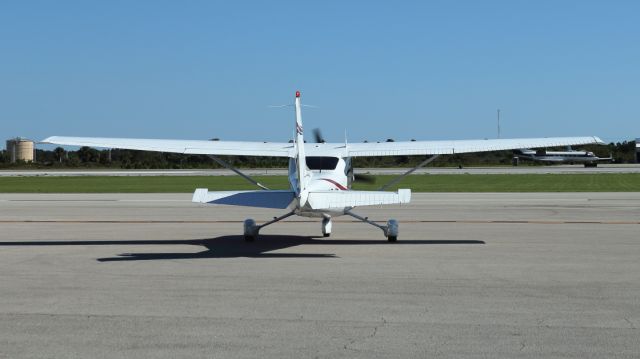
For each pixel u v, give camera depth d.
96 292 9.48
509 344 6.91
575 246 14.49
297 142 13.02
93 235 17.12
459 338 7.14
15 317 8.05
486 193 36.03
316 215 14.91
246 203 12.96
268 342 7.01
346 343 6.97
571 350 6.69
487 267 11.63
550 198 31.50
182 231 18.12
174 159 112.00
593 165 102.38
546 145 14.38
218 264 12.05
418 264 12.01
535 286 9.89
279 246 14.83
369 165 103.94
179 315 8.15
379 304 8.72
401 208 25.91
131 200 31.72
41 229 18.62
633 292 9.45
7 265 11.95
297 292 9.48
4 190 42.06
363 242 15.53
